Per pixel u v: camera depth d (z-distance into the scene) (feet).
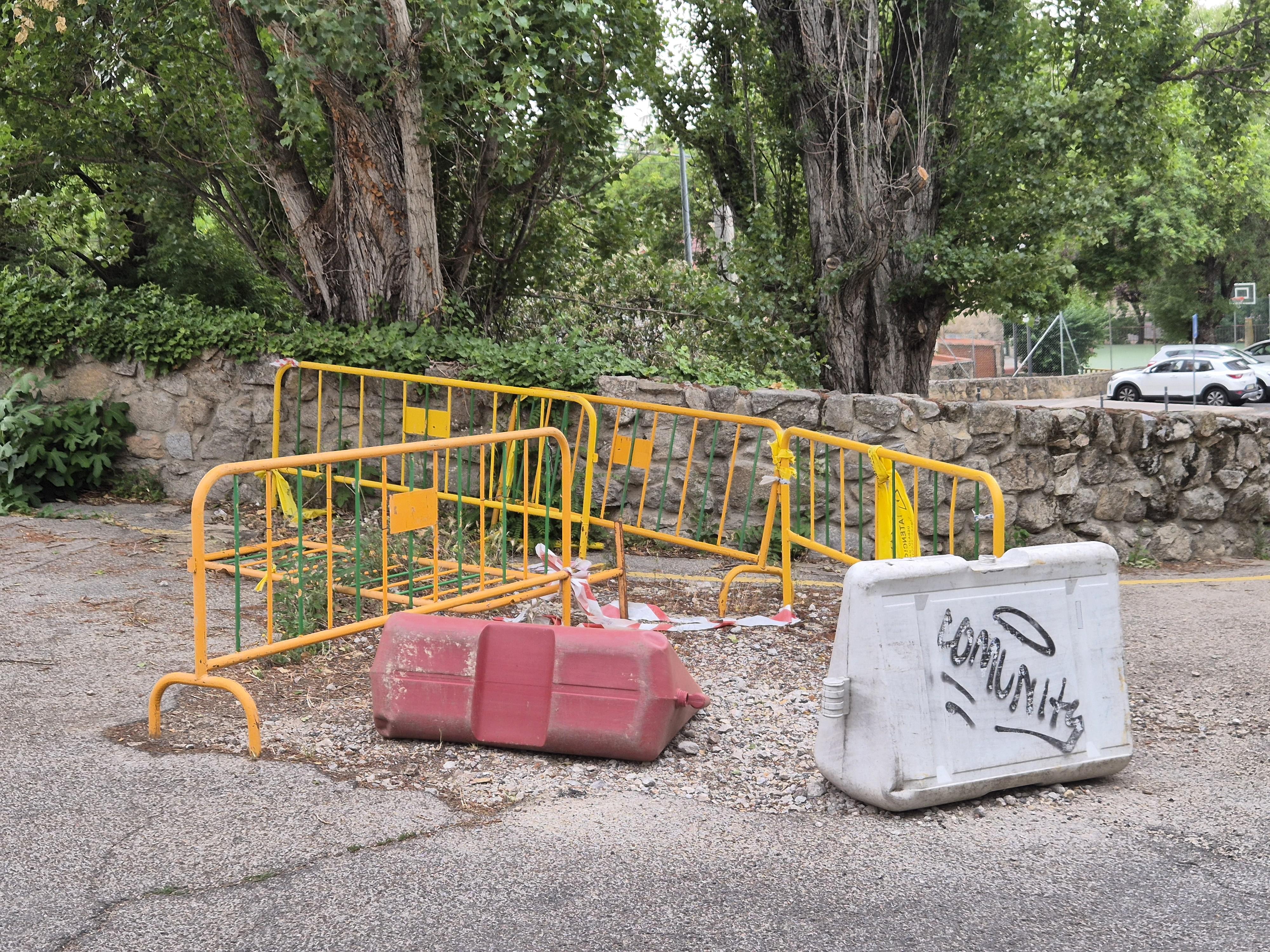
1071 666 13.73
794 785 13.64
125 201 38.29
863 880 11.16
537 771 13.92
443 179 35.91
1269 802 13.37
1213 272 158.10
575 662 14.32
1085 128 54.85
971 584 13.19
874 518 27.99
